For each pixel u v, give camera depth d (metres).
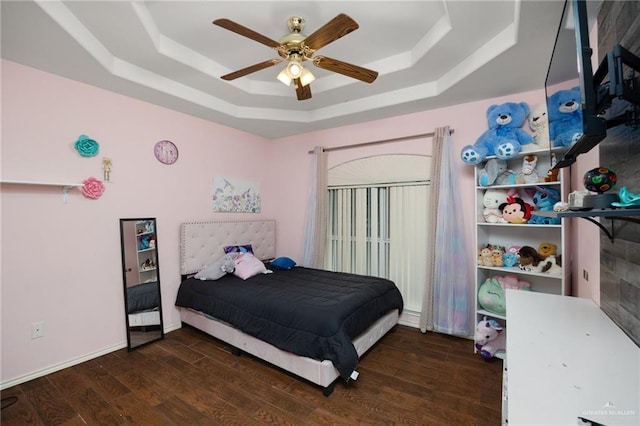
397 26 2.19
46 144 2.37
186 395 2.09
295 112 3.68
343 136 3.85
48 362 2.37
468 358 2.60
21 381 2.23
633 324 1.24
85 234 2.59
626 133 1.28
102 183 2.68
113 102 2.77
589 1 1.57
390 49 2.52
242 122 3.70
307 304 2.36
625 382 0.93
